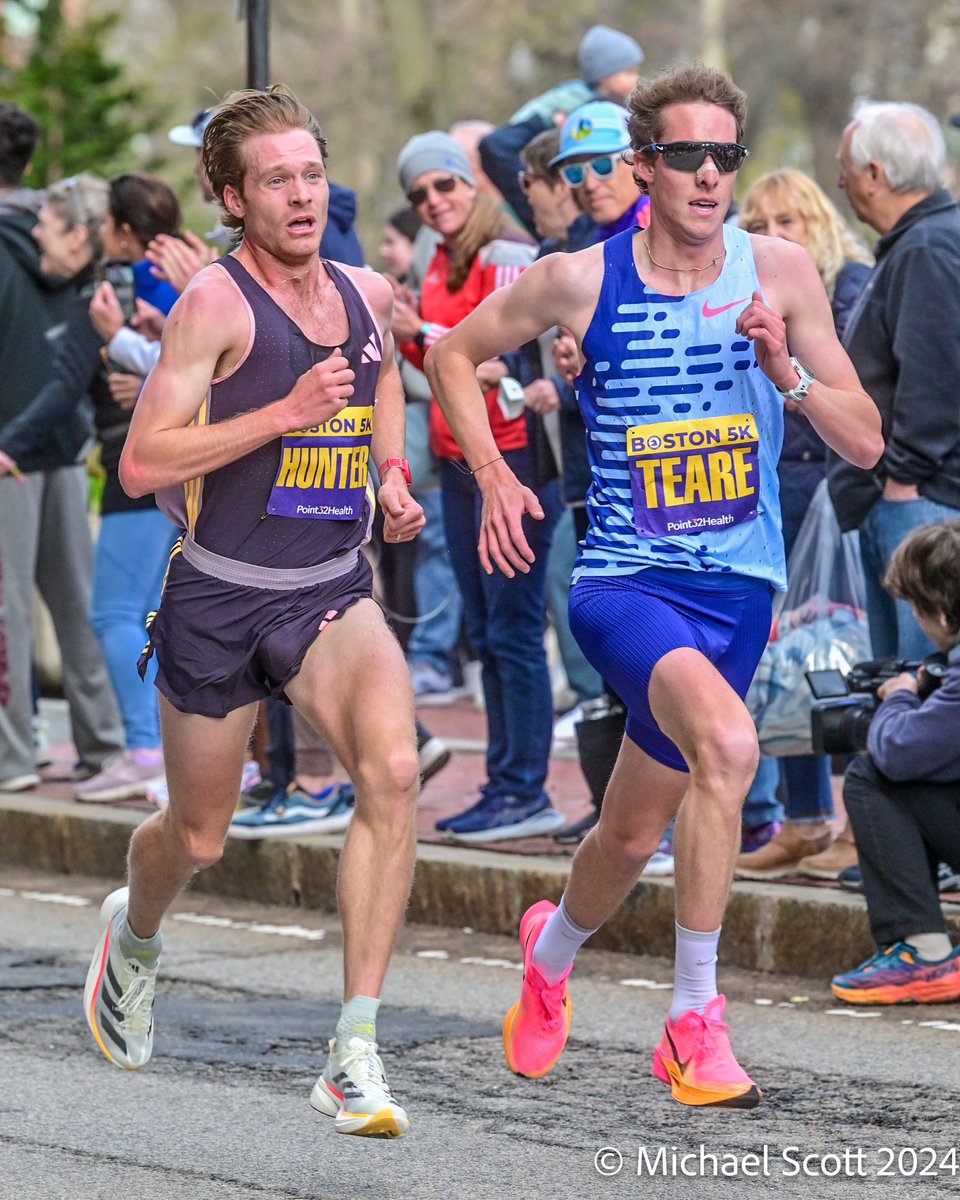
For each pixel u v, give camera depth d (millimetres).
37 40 53406
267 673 15133
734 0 109438
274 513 14906
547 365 23891
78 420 29250
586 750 22828
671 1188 14539
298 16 108000
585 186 22984
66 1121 16219
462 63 104938
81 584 30359
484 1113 16484
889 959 20078
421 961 22297
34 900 25781
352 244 25734
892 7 104375
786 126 123062
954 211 22016
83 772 30672
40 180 51688
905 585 19828
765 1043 18609
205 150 14820
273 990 20828
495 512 15555
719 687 14430
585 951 22797
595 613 15180
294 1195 14383
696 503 15023
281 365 14773
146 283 27234
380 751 14281
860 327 22328
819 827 22906
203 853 15781
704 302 14820
